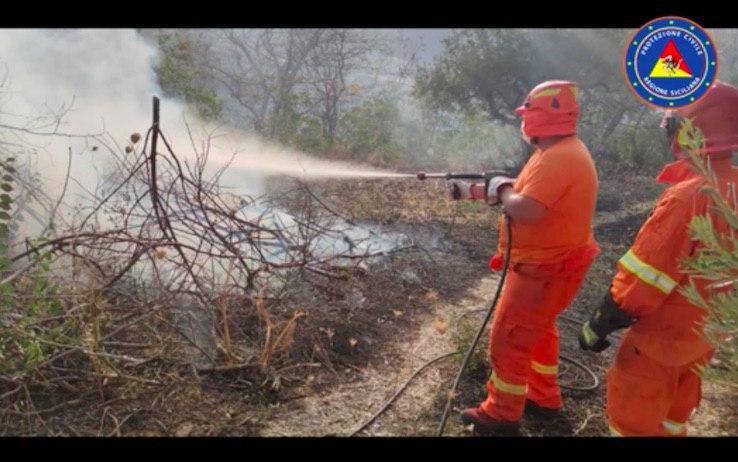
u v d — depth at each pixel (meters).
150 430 3.03
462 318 4.49
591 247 3.12
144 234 4.08
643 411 2.63
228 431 3.08
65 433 2.94
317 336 3.96
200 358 3.59
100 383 3.16
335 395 3.49
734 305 2.03
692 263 2.19
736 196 2.35
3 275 3.74
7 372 3.13
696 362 2.64
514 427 3.22
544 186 2.87
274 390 3.42
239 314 4.03
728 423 3.55
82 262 3.70
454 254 5.84
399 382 3.68
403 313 4.52
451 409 3.46
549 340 3.40
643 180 9.61
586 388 3.81
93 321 3.32
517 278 3.09
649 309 2.49
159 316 3.60
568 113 2.94
